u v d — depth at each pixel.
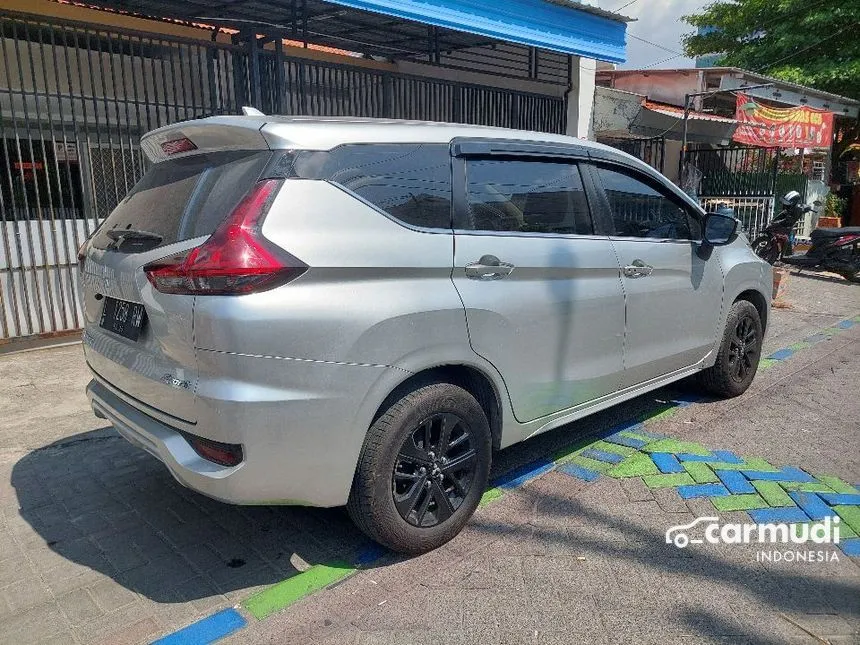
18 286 6.60
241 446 2.58
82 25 6.38
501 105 10.06
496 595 2.87
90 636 2.66
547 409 3.69
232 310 2.51
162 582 3.01
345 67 8.18
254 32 7.16
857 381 5.84
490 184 3.44
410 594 2.89
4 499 3.78
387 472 2.94
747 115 12.77
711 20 21.28
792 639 2.58
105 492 3.86
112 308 3.20
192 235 2.76
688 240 4.61
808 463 4.13
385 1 6.73
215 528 3.47
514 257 3.38
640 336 4.20
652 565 3.08
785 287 9.68
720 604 2.79
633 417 4.95
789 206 11.48
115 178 7.04
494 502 3.69
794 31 18.84
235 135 2.89
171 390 2.70
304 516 3.59
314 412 2.68
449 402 3.12
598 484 3.87
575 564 3.09
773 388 5.63
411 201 3.07
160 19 7.39
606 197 4.06
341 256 2.74
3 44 6.17
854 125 19.17
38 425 4.88
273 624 2.72
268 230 2.61
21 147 6.44
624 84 14.91
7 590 2.96
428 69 10.43
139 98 7.14
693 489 3.78
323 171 2.81
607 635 2.62
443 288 3.07
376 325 2.80
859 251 11.09
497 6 7.95
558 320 3.61
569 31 9.02
